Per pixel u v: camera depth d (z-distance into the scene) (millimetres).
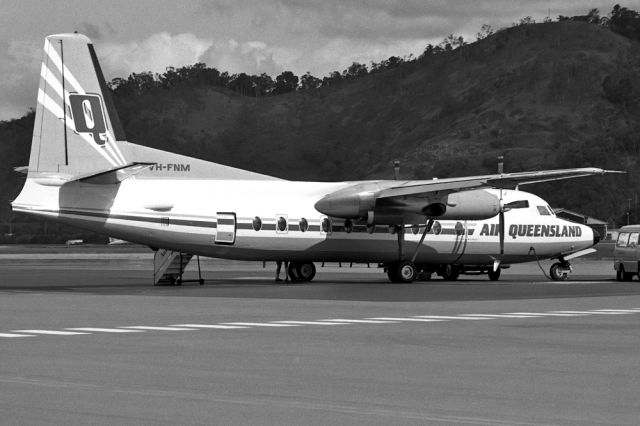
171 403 16203
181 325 28578
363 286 51031
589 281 59406
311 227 53531
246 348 23297
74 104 47812
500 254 59562
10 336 25516
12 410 15516
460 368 20250
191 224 50500
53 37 47594
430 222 54688
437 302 38906
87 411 15461
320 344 24141
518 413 15555
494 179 50656
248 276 64938
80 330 27078
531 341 24984
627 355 22328
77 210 47969
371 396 17000
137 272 68562
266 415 15266
